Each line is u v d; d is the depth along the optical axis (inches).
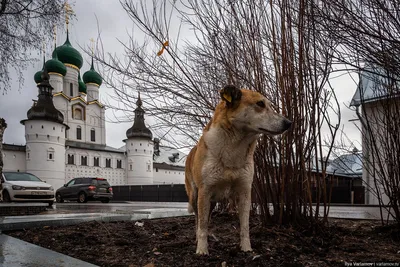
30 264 103.1
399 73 123.2
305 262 110.1
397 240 147.0
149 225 201.6
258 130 117.3
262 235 147.1
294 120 155.2
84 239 151.8
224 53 177.9
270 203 188.1
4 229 172.7
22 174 569.6
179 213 269.0
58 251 131.3
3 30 418.3
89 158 2196.1
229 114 118.5
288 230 152.6
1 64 438.3
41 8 429.7
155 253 122.2
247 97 119.6
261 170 167.8
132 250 130.5
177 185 1259.2
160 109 196.9
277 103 163.2
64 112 2263.8
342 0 118.8
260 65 166.7
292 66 154.0
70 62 2384.4
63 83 2357.3
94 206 638.5
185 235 165.9
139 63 190.1
